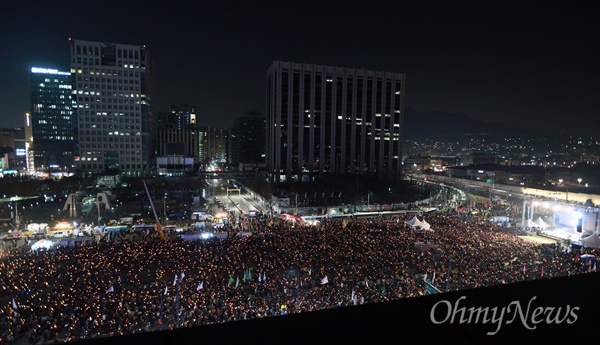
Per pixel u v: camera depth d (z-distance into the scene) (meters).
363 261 42.78
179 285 34.47
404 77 173.00
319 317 3.78
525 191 127.00
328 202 106.50
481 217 73.62
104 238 54.34
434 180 194.25
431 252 45.44
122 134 171.62
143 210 88.38
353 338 3.39
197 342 3.30
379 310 3.96
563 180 159.38
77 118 165.50
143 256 43.91
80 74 164.88
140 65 173.00
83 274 38.03
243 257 44.28
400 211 83.06
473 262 40.84
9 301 32.25
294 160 159.38
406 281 35.88
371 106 168.75
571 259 41.69
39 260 42.22
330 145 163.88
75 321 27.42
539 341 3.52
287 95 157.00
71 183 127.31
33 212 88.81
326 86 161.88
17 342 25.27
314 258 44.59
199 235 54.34
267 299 31.98
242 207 99.50
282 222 68.50
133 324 27.47
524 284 4.73
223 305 30.34
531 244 49.72
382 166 172.38
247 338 3.35
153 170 176.12
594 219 61.16
